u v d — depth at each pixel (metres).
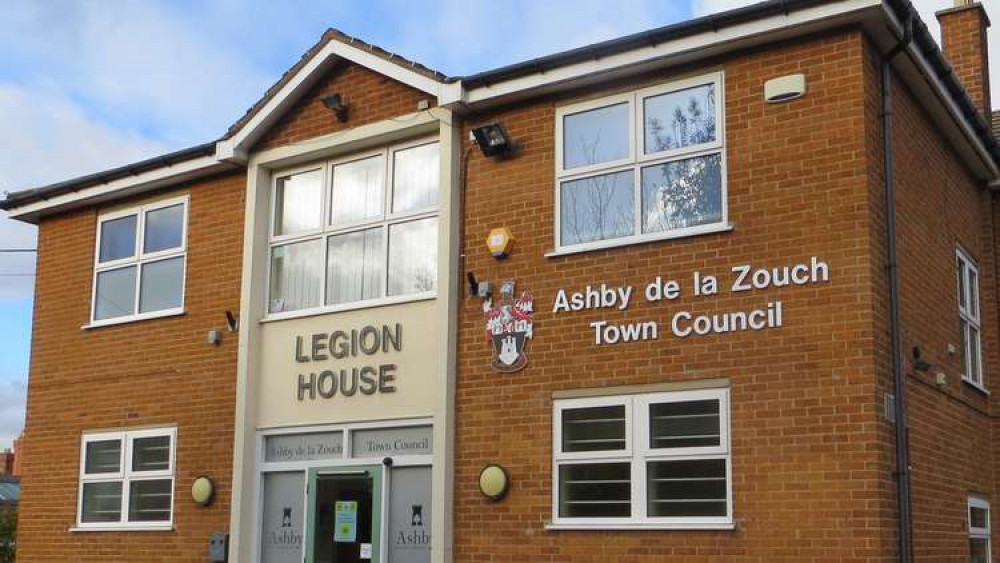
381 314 13.23
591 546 11.15
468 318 12.44
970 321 13.49
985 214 14.46
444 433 12.18
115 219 16.11
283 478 13.80
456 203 12.71
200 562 14.02
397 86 13.39
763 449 10.41
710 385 10.78
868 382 10.02
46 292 16.61
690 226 11.24
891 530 9.97
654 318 11.23
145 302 15.54
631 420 11.17
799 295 10.50
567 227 11.99
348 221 13.86
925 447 11.16
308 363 13.71
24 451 16.28
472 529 11.95
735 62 11.24
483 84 12.48
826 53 10.77
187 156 14.88
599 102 12.00
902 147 11.51
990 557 13.30
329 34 13.75
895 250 10.69
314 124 14.08
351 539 13.04
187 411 14.62
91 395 15.71
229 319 14.41
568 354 11.67
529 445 11.73
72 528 15.38
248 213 14.44
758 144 10.97
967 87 15.64
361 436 13.21
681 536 10.66
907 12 10.68
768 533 10.24
